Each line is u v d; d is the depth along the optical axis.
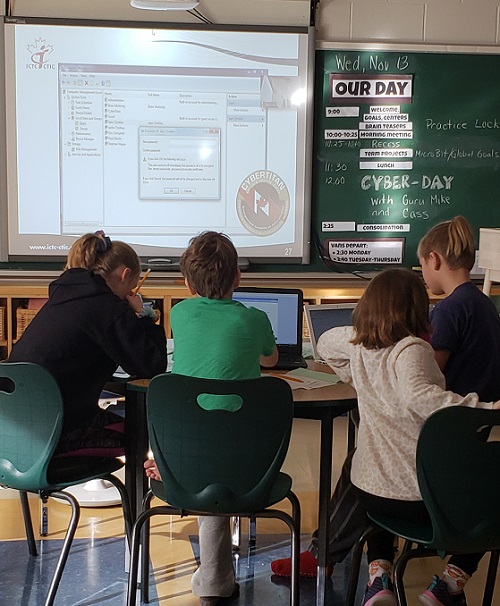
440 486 2.13
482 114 5.18
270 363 2.73
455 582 2.58
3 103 4.85
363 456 2.33
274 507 3.61
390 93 5.11
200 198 5.05
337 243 5.20
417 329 2.31
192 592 2.83
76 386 2.62
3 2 4.80
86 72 4.89
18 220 4.95
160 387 2.26
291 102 5.02
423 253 2.72
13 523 3.38
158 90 4.95
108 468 2.64
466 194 5.24
